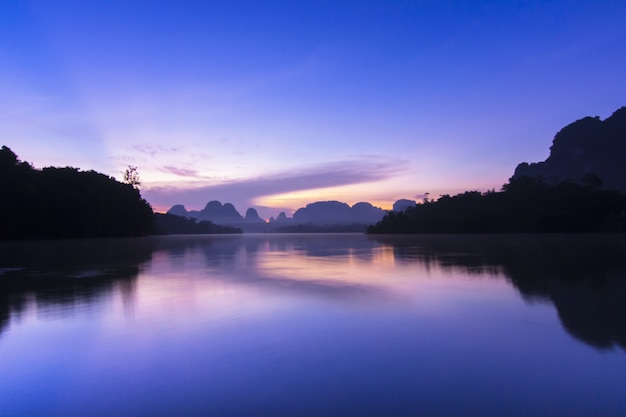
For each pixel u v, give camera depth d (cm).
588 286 871
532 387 360
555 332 529
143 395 355
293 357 448
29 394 362
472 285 927
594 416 309
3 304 754
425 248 2572
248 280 1071
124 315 661
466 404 330
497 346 476
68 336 543
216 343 504
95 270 1334
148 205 6862
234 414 318
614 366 406
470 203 7988
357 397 345
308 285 971
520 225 6184
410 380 379
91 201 5181
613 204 5841
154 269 1364
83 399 349
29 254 2178
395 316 635
